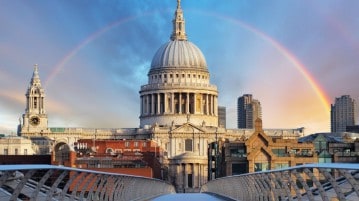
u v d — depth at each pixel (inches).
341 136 6919.3
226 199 3617.1
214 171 7775.6
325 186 1765.5
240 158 5649.6
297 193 1625.2
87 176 1991.9
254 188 2549.2
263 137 5580.7
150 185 3779.5
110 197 2330.2
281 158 5467.5
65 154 5064.0
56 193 1819.6
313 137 6023.6
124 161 5856.3
